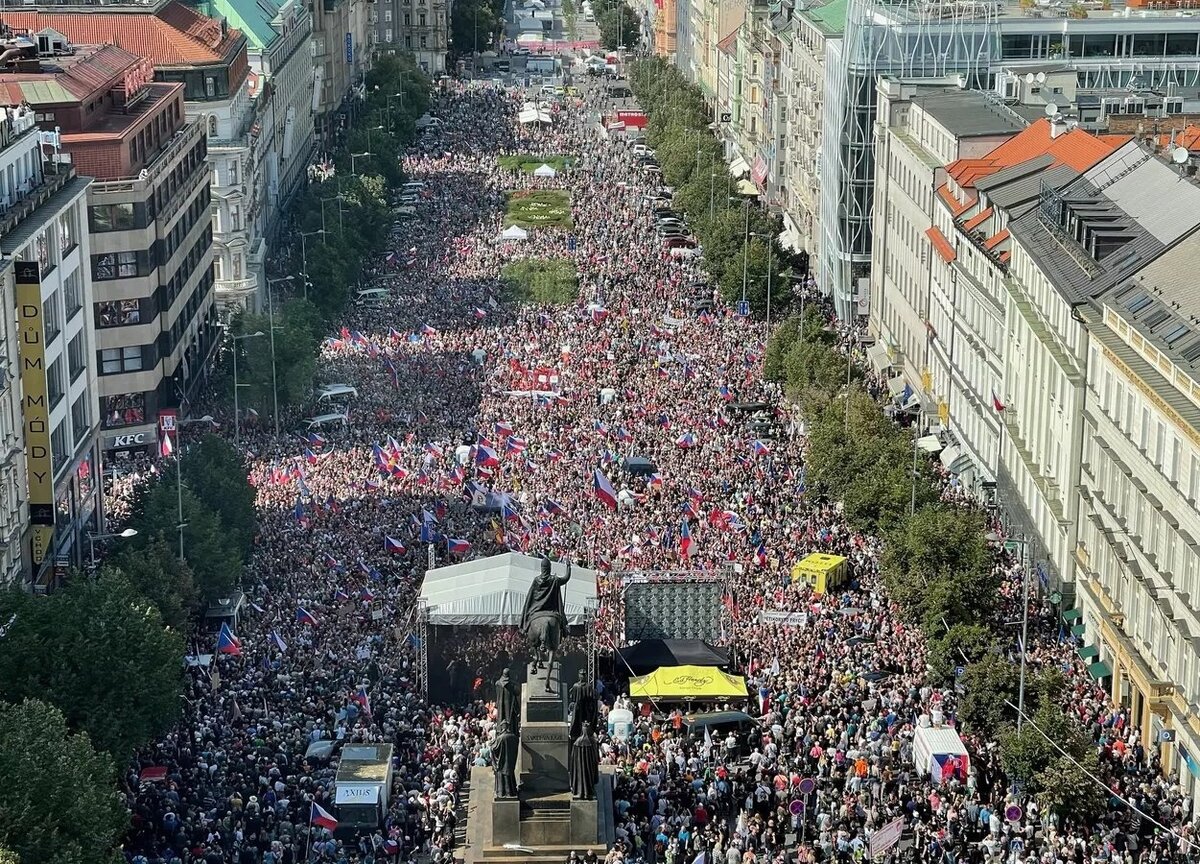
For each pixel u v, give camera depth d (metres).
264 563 194.00
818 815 136.88
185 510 179.88
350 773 139.38
